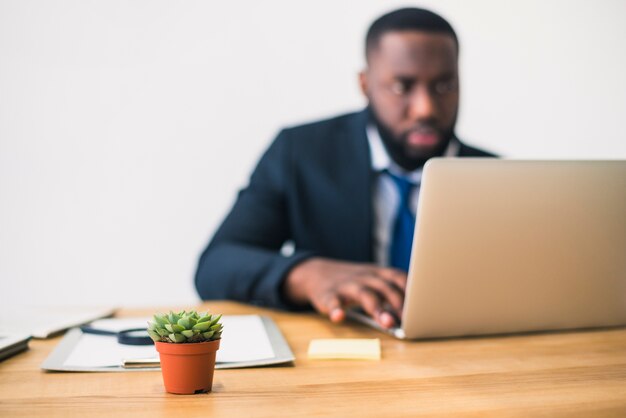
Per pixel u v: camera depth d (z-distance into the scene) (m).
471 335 1.18
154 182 2.78
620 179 1.12
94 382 0.87
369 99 2.28
